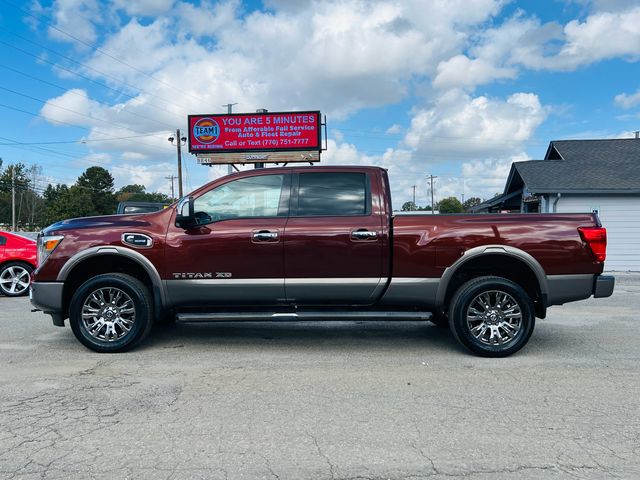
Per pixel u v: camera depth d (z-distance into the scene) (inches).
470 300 206.1
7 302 363.9
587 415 147.6
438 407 154.0
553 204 648.4
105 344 211.9
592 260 206.2
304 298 211.2
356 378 181.8
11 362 200.2
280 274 209.0
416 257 208.2
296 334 252.4
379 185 214.7
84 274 223.9
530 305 205.8
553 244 206.2
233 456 122.4
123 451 124.9
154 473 114.5
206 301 212.7
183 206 201.9
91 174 3678.6
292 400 159.6
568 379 180.5
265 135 815.1
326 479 112.0
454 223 210.4
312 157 811.4
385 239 208.1
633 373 187.6
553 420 143.9
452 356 211.8
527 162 730.2
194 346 227.0
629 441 130.3
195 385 173.8
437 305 211.6
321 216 212.1
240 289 209.9
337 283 209.0
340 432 136.0
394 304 213.0
